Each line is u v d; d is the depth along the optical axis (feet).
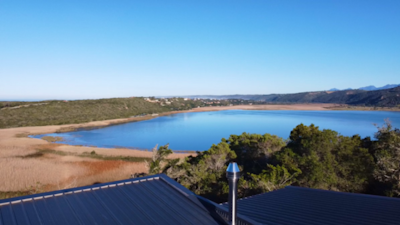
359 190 42.04
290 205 21.29
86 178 74.64
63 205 15.40
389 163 39.22
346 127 246.27
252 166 58.90
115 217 13.83
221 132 230.07
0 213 14.02
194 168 52.31
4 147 127.65
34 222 12.99
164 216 14.05
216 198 43.06
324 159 45.52
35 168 83.41
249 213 19.06
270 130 237.45
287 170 42.60
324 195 24.36
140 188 18.89
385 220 17.22
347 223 16.63
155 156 63.21
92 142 174.91
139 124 296.92
